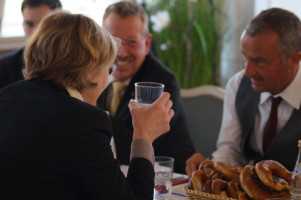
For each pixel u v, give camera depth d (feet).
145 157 4.55
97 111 4.20
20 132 4.07
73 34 4.35
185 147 8.41
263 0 11.93
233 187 4.93
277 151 7.42
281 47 7.02
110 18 8.33
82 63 4.30
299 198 4.42
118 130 7.94
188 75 12.47
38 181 3.96
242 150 8.08
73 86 4.35
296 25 7.13
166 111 4.82
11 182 3.96
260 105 7.91
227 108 8.44
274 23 7.02
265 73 7.21
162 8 12.46
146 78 8.47
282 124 7.59
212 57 12.48
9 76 8.79
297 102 7.36
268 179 4.68
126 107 8.33
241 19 12.51
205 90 9.72
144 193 4.33
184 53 12.44
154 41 12.41
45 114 4.09
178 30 12.42
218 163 5.18
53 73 4.33
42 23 4.49
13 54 9.00
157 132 4.79
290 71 7.27
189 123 9.77
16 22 13.43
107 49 4.42
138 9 8.44
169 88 8.49
